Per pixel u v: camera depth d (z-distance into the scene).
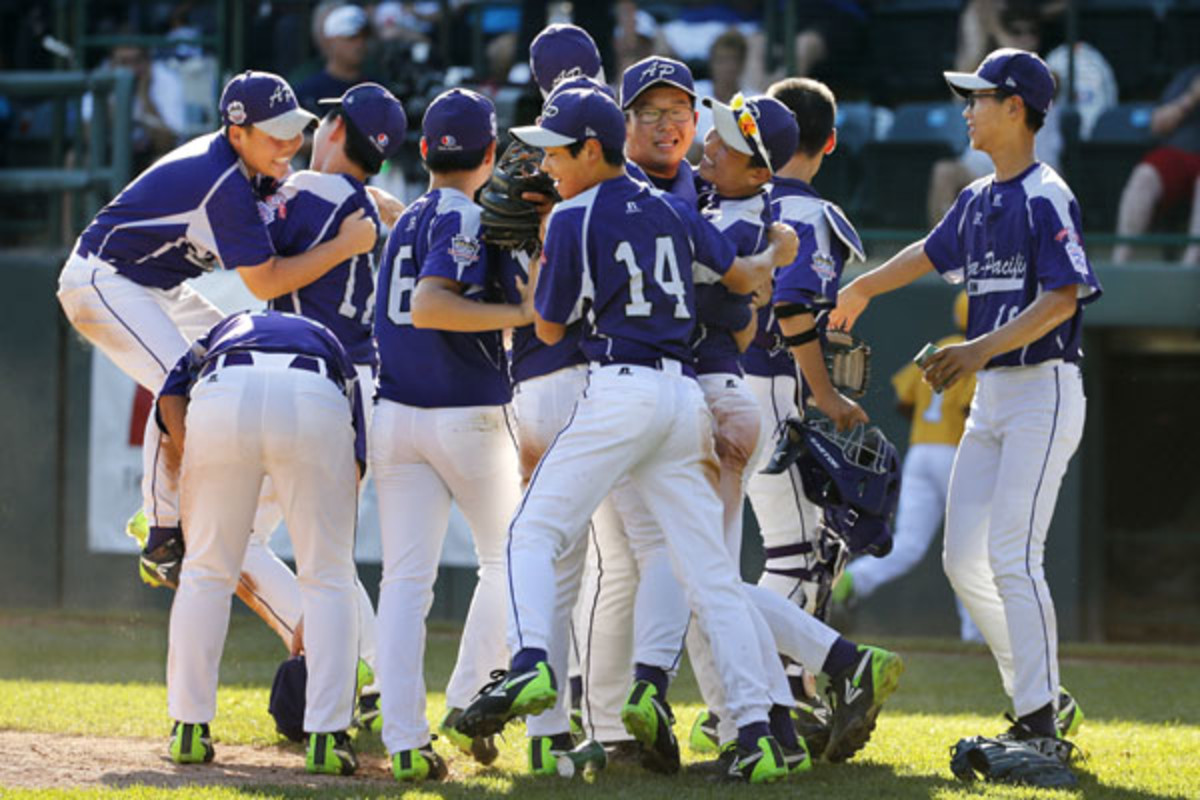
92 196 42.84
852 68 41.72
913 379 37.81
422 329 18.33
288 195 21.16
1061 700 20.97
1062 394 19.30
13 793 16.28
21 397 41.38
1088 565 38.34
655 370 17.12
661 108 18.92
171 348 21.50
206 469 18.16
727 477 18.50
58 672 29.80
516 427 18.88
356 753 20.27
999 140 19.69
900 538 37.59
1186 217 39.62
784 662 20.92
